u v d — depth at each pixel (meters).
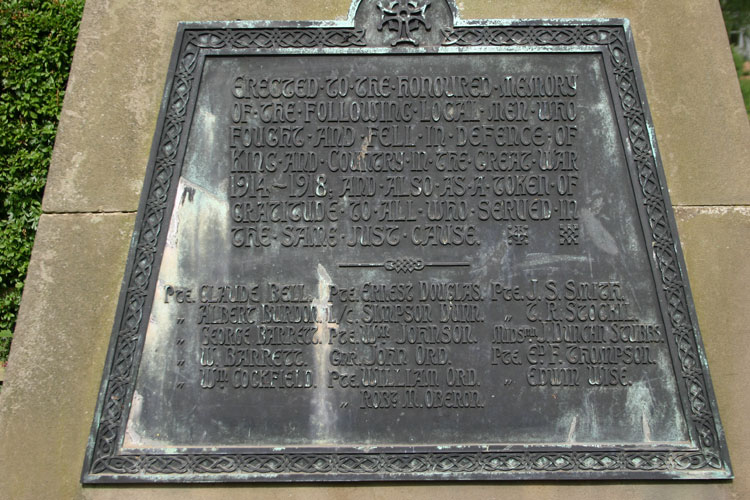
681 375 1.34
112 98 1.44
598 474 1.32
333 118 1.40
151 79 1.45
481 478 1.31
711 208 1.42
